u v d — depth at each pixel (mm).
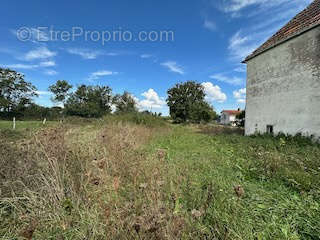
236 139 7492
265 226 1710
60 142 2945
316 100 6648
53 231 1526
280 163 3578
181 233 1429
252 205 2072
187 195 2133
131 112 13656
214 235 1534
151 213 1414
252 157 4242
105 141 3859
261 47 9859
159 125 12484
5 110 39594
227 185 2605
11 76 41125
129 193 2078
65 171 2283
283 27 9312
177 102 38500
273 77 8703
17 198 1722
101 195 2076
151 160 3291
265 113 9164
